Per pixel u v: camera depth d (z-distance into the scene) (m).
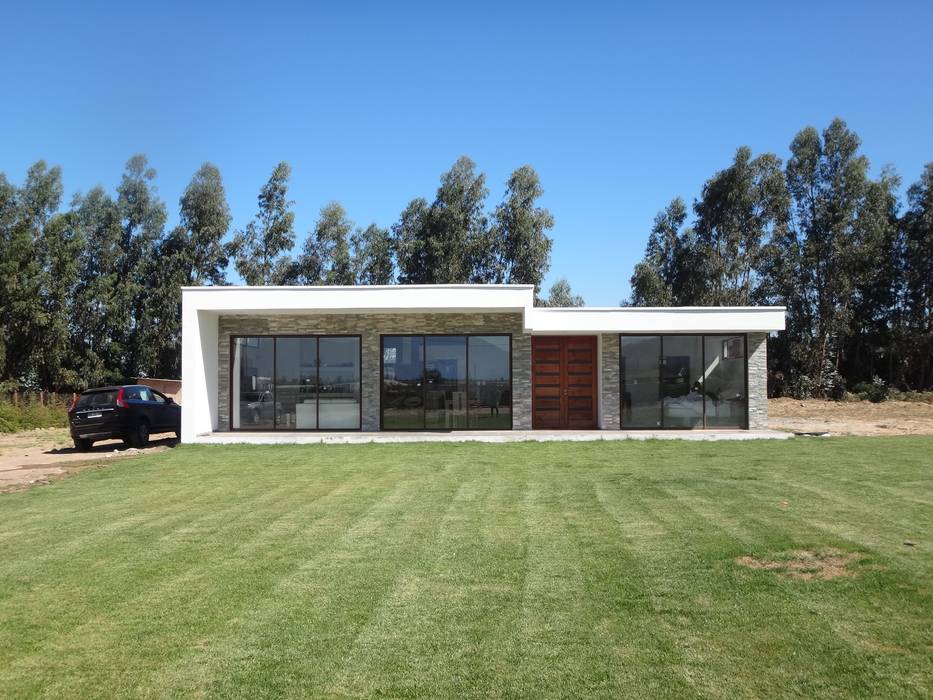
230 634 5.15
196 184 45.38
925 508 8.42
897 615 5.05
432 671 4.48
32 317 38.62
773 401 37.59
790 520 7.85
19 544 8.00
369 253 48.75
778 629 4.90
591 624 5.12
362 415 19.19
